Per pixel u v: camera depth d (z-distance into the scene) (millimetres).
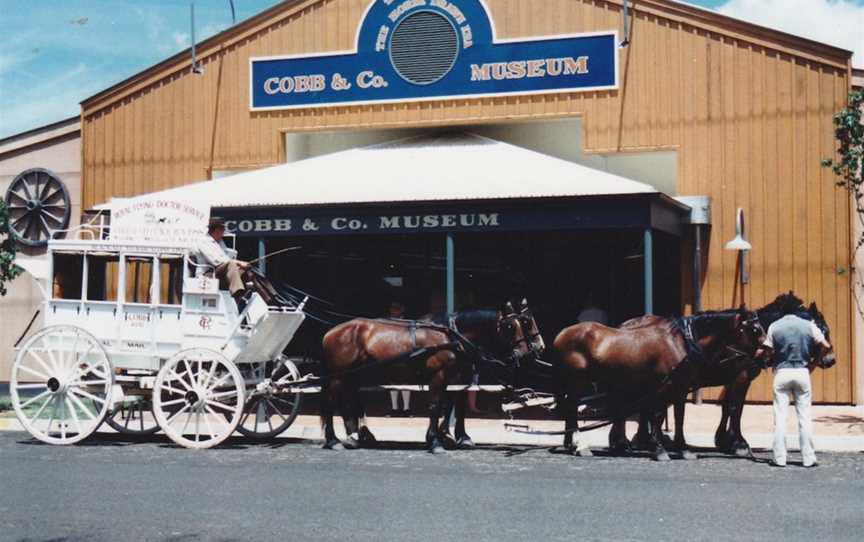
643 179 20531
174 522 9039
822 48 19016
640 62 20078
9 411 18391
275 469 12023
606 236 20094
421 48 21297
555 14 20547
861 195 16281
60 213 24094
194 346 14039
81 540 8422
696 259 19344
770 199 19297
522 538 8367
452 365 13641
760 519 9070
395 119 21391
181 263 14492
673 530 8641
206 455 13258
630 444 13930
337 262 20656
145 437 15242
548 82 20562
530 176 18047
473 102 21000
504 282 20359
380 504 9789
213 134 22422
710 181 19625
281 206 17750
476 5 20969
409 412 17672
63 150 24109
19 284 24406
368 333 13930
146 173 22828
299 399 15047
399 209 17484
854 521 8984
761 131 19375
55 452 13500
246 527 8828
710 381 13641
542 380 16594
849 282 18859
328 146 22625
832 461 12883
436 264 20438
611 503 9820
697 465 12406
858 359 18984
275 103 22078
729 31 19531
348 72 21672
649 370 13016
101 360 14266
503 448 14141
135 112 22969
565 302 20156
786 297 12914
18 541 8398
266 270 20391
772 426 15930
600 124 20250
